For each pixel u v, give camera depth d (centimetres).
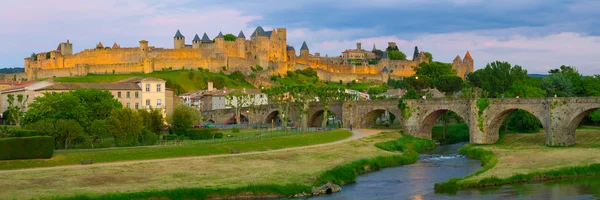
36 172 10894
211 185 10562
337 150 15600
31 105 15875
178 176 11288
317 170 12300
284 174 11862
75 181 10456
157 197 9762
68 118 15375
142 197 9675
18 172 10838
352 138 18450
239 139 16275
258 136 17138
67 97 15588
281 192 10481
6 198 9131
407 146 17300
